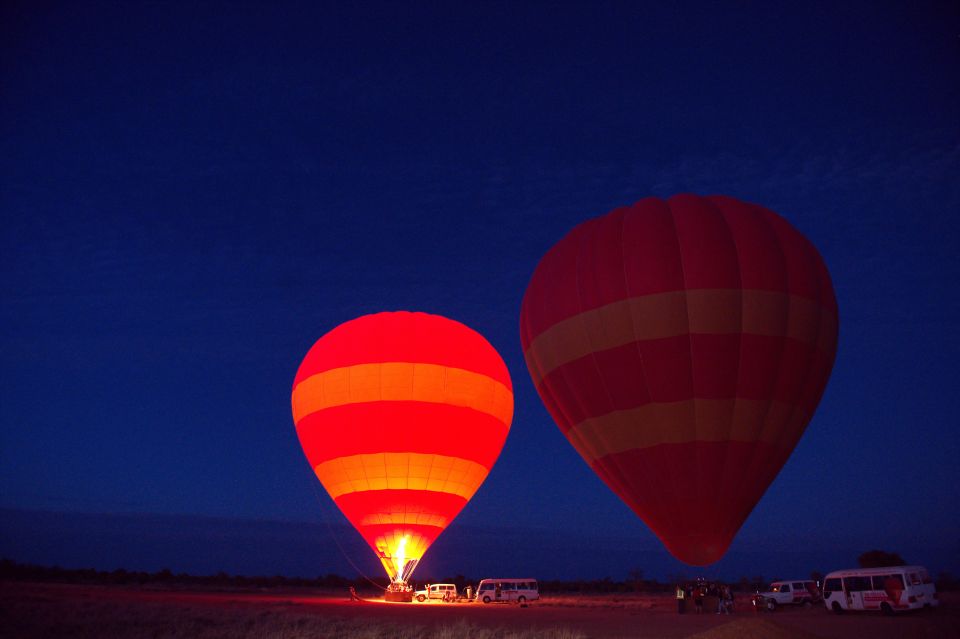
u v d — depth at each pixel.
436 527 36.09
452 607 35.16
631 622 24.31
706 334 23.03
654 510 23.75
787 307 23.45
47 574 77.50
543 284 26.58
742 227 24.28
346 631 19.84
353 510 36.12
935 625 22.34
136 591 52.00
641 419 23.48
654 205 25.33
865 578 28.06
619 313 23.80
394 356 35.88
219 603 35.00
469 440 36.12
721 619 26.06
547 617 27.14
